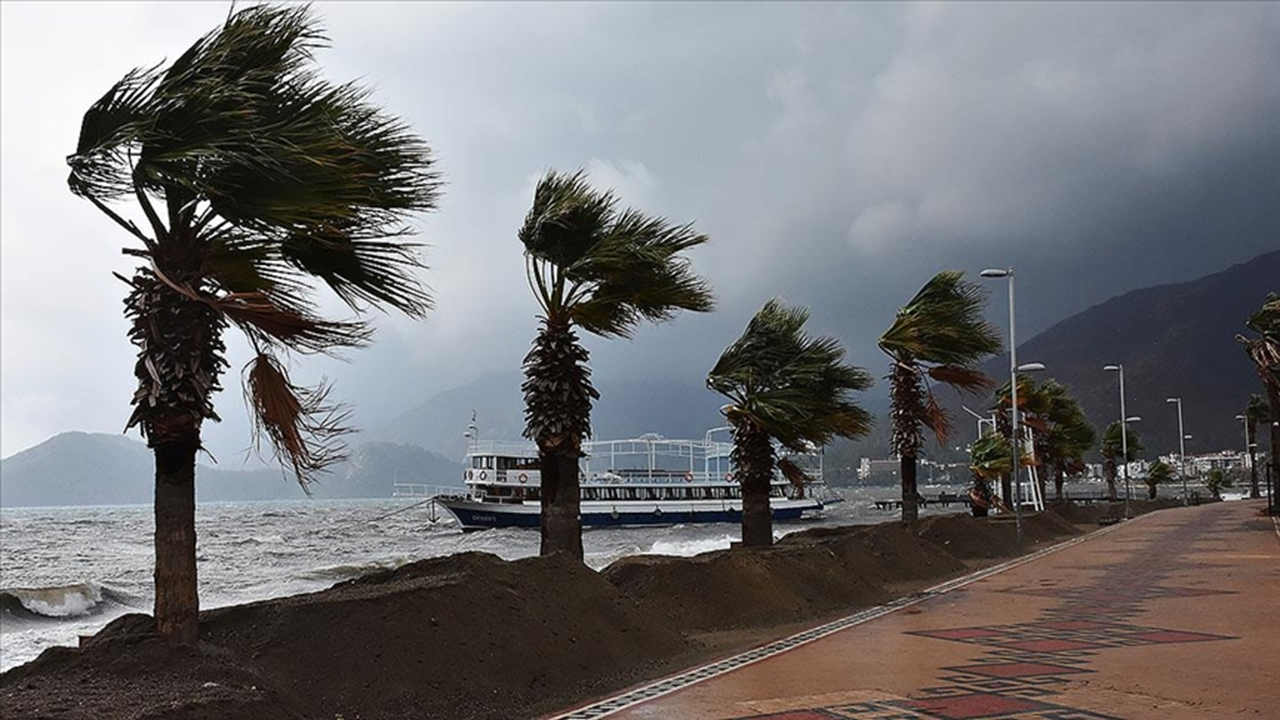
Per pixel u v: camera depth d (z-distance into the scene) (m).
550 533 14.80
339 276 9.69
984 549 31.36
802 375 19.80
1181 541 35.59
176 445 8.83
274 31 8.77
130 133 8.00
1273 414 50.47
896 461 32.25
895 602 18.66
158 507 8.89
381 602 10.30
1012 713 8.70
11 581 40.75
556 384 14.80
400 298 9.79
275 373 9.22
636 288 14.95
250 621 9.95
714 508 77.19
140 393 8.70
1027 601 18.25
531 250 14.82
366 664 9.48
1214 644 12.51
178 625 8.83
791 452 21.30
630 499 74.44
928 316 26.69
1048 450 51.62
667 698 10.05
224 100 8.30
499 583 12.08
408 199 9.49
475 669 10.10
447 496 69.06
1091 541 37.88
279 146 8.21
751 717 8.89
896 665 11.51
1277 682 9.94
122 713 7.22
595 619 12.65
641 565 17.27
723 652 13.21
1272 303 46.75
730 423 20.97
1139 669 10.80
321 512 152.12
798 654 12.70
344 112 9.13
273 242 9.34
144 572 45.53
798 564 18.77
